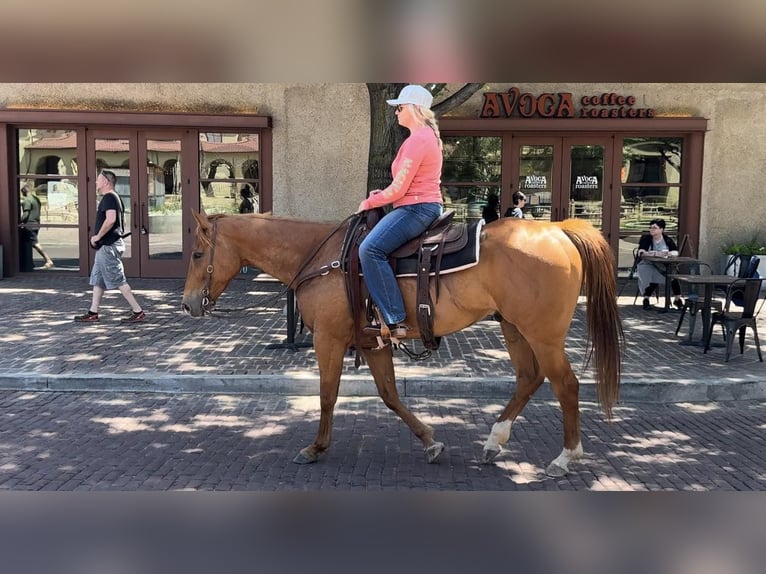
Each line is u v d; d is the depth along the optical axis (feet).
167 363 24.85
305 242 16.70
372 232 15.23
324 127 46.39
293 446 18.08
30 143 46.98
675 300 37.45
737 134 45.06
